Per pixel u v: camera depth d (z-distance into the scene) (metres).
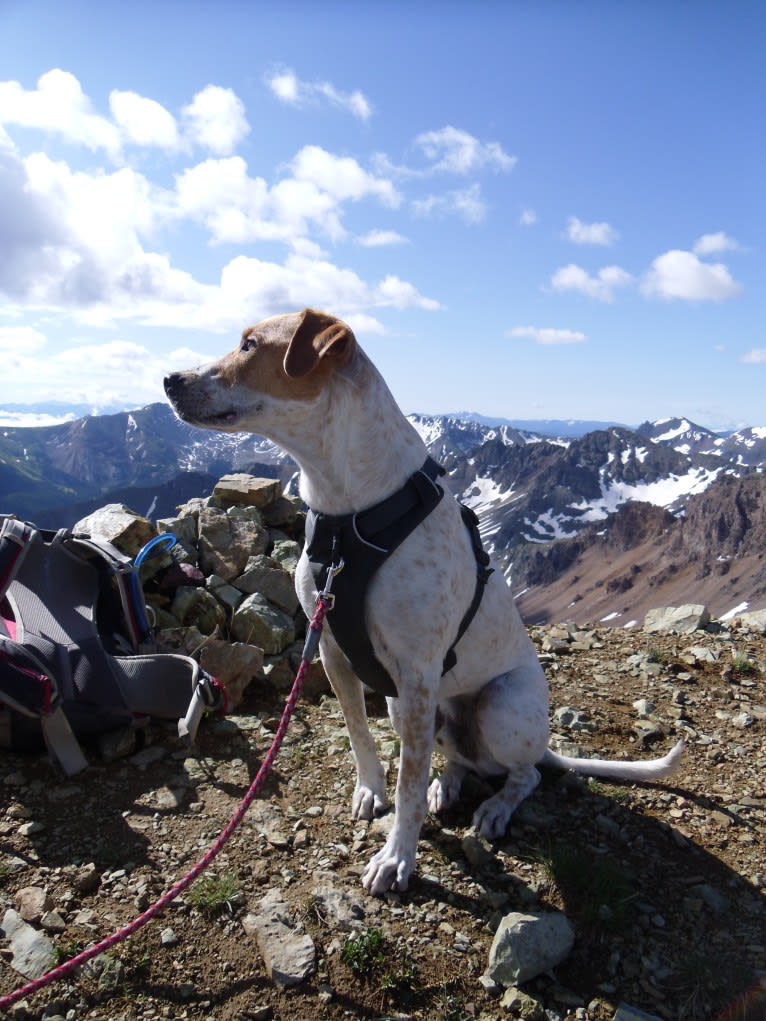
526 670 1.07
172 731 1.16
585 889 0.90
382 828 0.98
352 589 0.88
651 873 0.95
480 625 1.00
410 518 0.88
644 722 1.34
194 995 0.74
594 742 1.28
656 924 0.87
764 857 0.99
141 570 1.41
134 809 0.98
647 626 1.94
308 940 0.80
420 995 0.77
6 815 0.95
